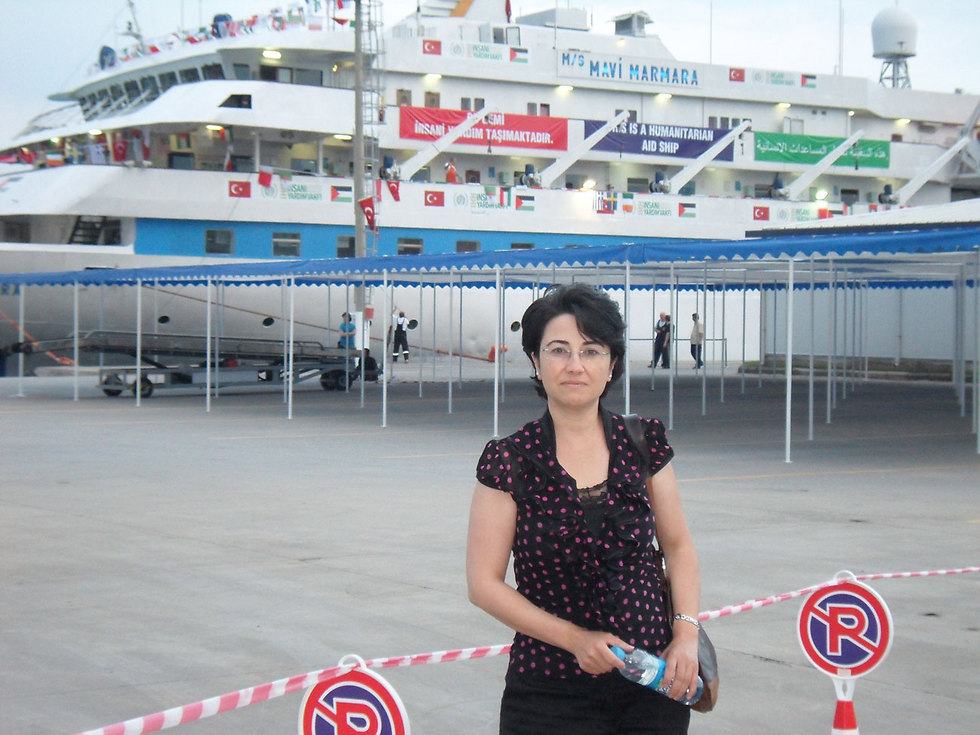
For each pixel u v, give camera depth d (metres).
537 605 2.88
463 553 8.34
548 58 34.56
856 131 40.31
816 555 8.23
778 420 19.75
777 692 5.36
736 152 37.34
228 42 30.42
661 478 3.01
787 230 25.84
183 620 6.52
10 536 8.94
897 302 33.19
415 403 23.03
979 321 15.43
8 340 28.14
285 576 7.61
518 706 2.91
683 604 2.95
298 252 30.53
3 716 4.95
